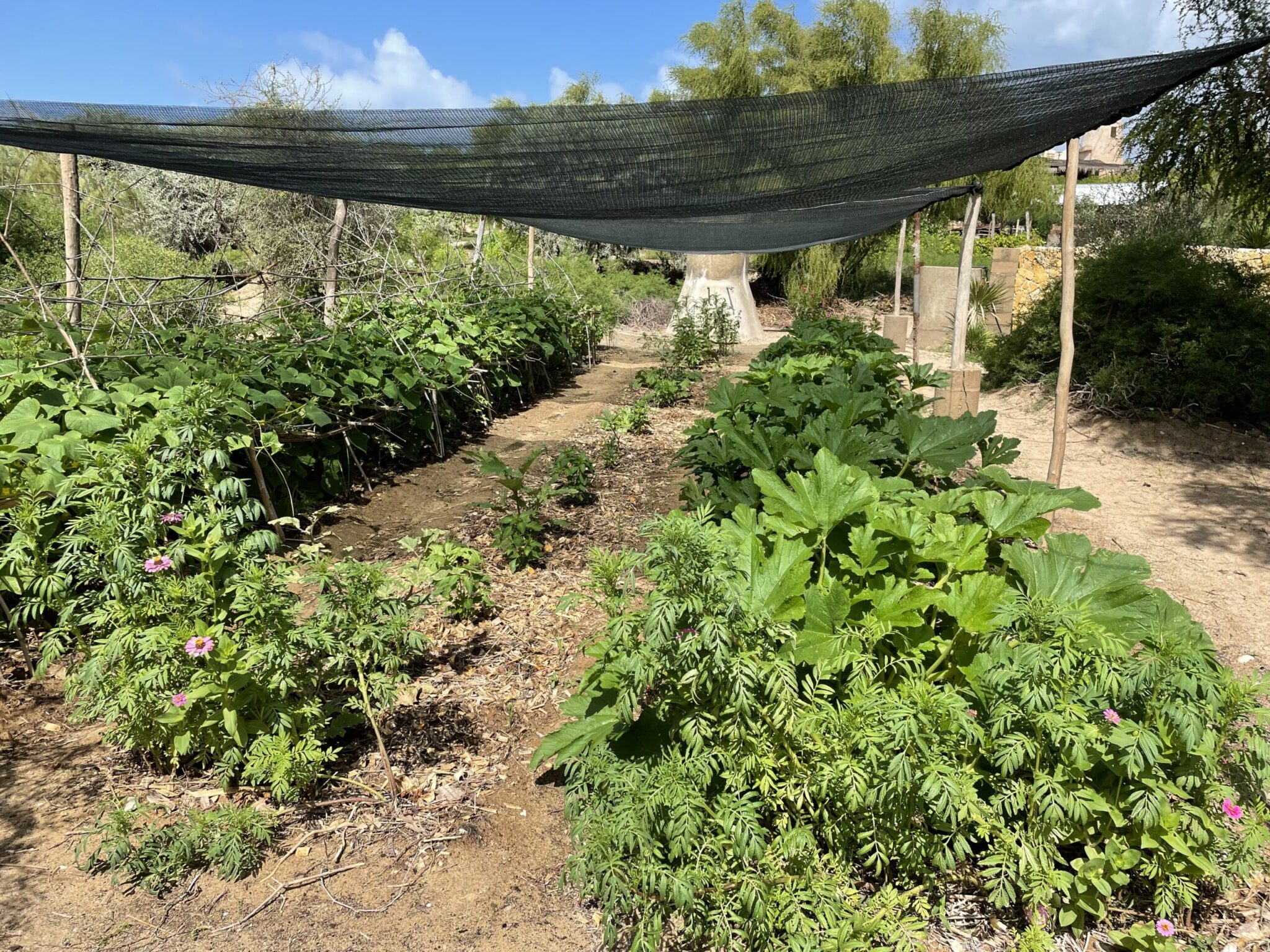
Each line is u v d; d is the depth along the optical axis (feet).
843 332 29.63
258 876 8.50
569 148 9.71
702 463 16.58
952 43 65.16
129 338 19.24
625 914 7.79
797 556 9.07
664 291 70.38
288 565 9.94
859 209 19.77
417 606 10.51
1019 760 6.88
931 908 7.64
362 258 29.19
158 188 37.63
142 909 8.02
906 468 14.29
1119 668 7.09
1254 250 32.45
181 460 10.62
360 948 7.62
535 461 24.54
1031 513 10.41
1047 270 37.32
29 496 11.85
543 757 8.94
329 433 19.40
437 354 26.71
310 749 9.04
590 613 14.75
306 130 8.82
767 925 6.72
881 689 7.66
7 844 8.77
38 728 10.90
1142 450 26.50
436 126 8.83
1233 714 7.25
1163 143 29.81
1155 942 7.14
